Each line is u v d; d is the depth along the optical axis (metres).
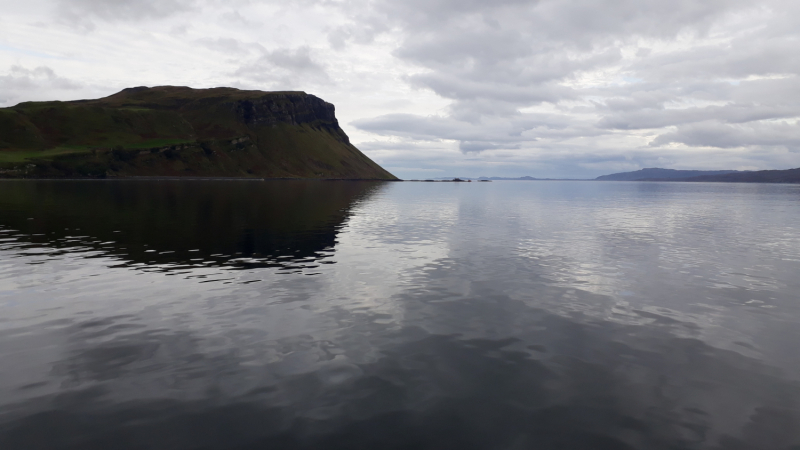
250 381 9.56
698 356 11.34
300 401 8.75
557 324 13.70
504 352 11.41
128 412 8.27
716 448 7.48
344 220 43.56
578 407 8.74
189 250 25.17
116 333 12.28
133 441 7.38
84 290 16.61
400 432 7.76
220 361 10.55
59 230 31.80
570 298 16.72
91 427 7.76
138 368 10.12
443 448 7.31
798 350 11.80
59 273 19.23
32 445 7.21
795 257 26.05
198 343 11.65
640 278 20.27
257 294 16.45
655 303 16.19
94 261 21.78
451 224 42.31
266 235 31.59
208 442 7.39
